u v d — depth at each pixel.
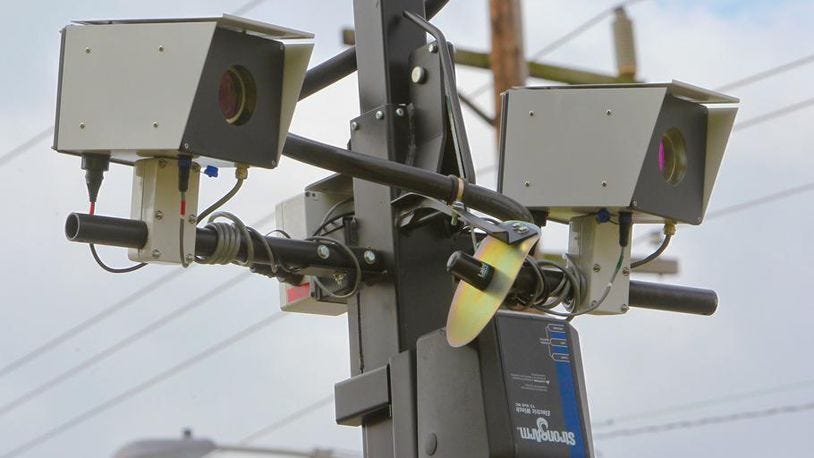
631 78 12.87
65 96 5.58
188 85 5.47
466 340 5.43
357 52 6.62
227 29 5.61
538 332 5.75
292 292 6.78
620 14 13.00
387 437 6.16
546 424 5.58
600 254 6.41
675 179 6.50
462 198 5.70
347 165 5.62
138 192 5.71
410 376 5.98
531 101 6.27
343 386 6.29
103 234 5.56
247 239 5.87
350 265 6.19
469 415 5.61
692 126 6.51
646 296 6.62
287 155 5.66
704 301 6.77
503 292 5.40
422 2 6.64
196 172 5.71
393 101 6.45
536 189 6.23
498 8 12.41
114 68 5.55
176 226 5.68
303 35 5.67
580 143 6.24
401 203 6.25
